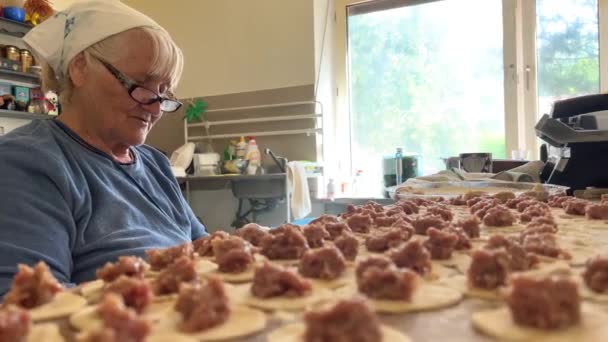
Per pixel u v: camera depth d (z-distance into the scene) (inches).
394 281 13.2
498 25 78.0
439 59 82.4
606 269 13.5
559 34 74.4
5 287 23.2
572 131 44.4
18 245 25.5
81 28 33.1
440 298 13.3
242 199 86.4
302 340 10.5
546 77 75.5
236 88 91.2
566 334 10.6
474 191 43.6
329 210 83.3
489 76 79.0
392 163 75.2
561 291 11.1
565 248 19.3
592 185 45.8
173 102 38.4
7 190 27.0
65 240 28.4
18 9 71.1
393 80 86.8
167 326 11.9
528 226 24.0
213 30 93.0
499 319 11.5
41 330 11.9
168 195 40.9
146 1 100.1
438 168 83.5
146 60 33.9
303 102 83.1
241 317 12.4
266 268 14.4
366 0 87.2
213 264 18.3
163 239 34.2
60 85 35.4
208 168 82.7
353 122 91.0
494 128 79.2
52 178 29.0
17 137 30.6
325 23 87.9
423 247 16.3
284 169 75.4
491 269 14.1
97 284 15.7
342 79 90.6
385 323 11.9
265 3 87.2
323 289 14.6
